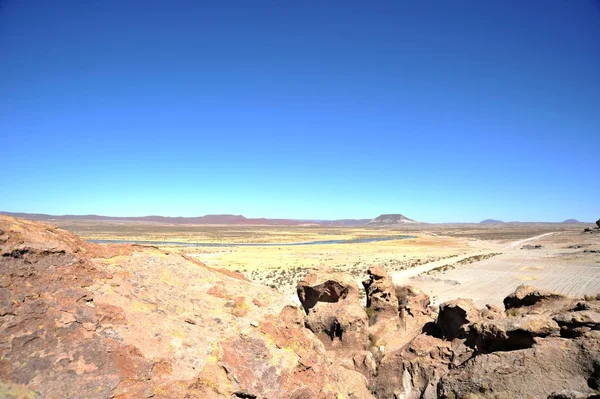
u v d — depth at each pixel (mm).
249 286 16453
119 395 9516
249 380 11797
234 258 107250
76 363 9492
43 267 10883
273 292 16391
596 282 57031
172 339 11547
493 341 17344
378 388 20266
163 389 10188
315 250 138875
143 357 10469
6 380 8469
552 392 14062
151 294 13297
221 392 11094
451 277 70688
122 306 11672
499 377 15359
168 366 10734
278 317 14680
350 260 106188
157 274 14734
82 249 13648
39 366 9023
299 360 13570
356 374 19875
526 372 15031
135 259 15031
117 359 10047
